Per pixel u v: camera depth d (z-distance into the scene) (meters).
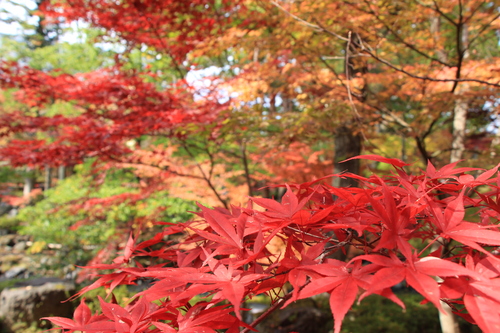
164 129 4.50
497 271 0.69
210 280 0.79
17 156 4.48
